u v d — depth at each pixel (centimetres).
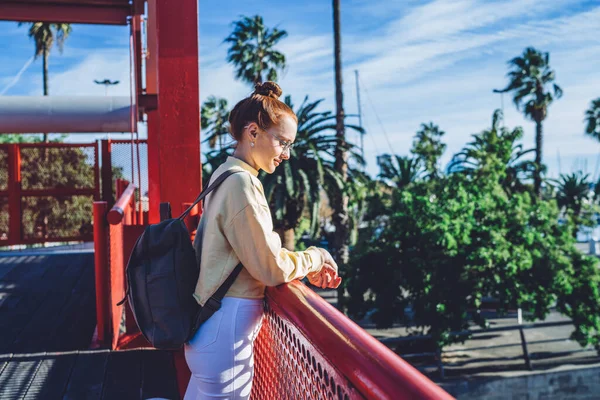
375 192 2603
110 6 626
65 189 993
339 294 1995
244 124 165
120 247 486
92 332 458
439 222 1866
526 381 1877
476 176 2134
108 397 327
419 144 6328
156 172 757
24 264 798
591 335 1983
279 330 164
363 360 90
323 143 2411
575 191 5184
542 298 1925
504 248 1855
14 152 973
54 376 362
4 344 430
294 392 148
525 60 4153
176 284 162
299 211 2489
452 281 1875
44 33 4819
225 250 160
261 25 3631
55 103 885
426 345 2114
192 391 175
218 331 162
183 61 348
